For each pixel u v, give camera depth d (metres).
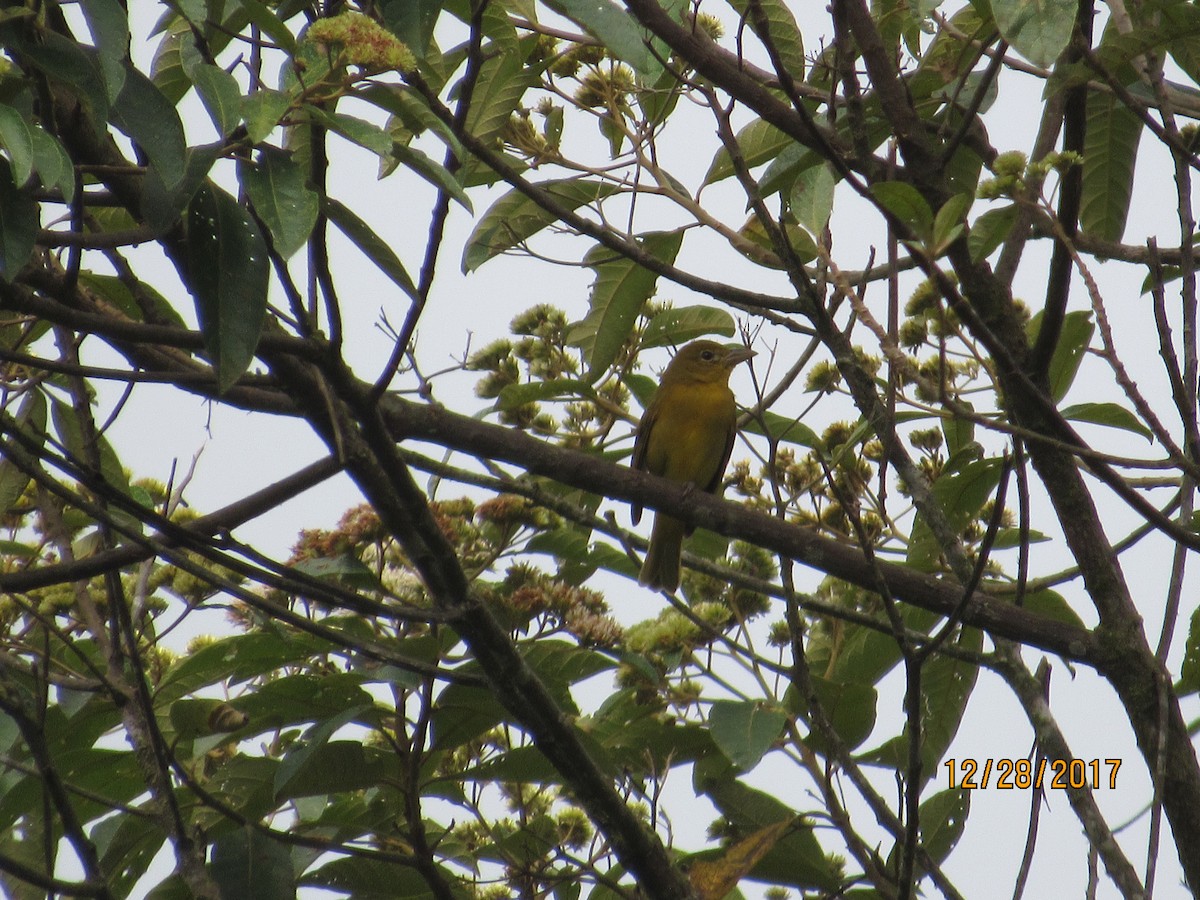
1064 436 7.28
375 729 8.65
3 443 6.29
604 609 9.12
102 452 9.60
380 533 8.92
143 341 5.96
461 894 8.91
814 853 8.38
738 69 8.84
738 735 7.52
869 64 9.04
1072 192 8.27
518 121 10.28
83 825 8.63
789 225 9.48
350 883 8.79
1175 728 8.48
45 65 5.27
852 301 6.90
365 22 5.16
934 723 10.03
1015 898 6.66
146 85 5.34
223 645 8.27
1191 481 7.79
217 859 7.70
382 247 6.13
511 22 9.28
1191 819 8.21
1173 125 7.59
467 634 7.66
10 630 9.05
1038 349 8.85
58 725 8.17
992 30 8.45
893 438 7.62
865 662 10.10
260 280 5.85
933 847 8.67
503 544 9.63
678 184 10.41
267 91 5.18
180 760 8.78
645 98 10.16
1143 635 8.81
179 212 5.47
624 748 8.77
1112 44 7.74
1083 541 9.09
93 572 7.83
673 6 9.31
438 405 9.02
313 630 6.78
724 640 8.52
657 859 8.18
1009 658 8.20
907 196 6.52
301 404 7.33
